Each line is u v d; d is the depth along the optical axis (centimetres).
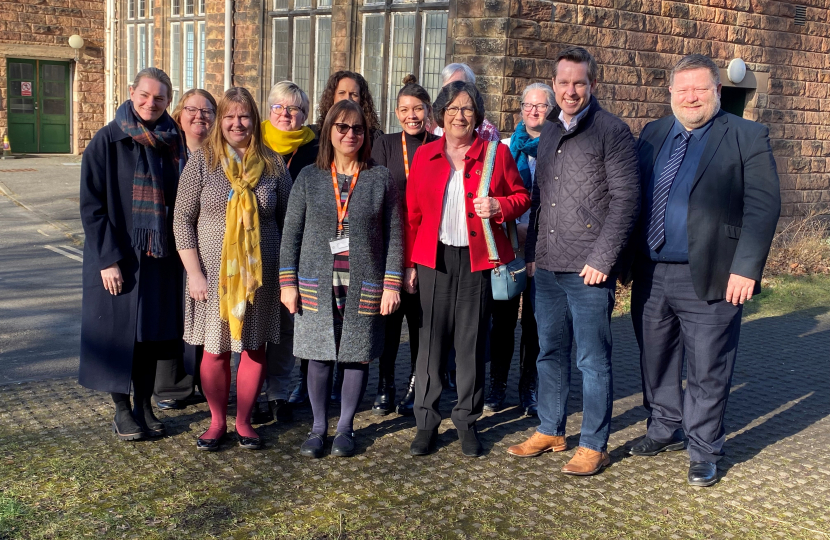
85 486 348
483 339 403
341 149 381
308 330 392
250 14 1090
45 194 1291
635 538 324
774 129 995
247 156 388
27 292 707
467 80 476
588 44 773
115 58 1788
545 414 407
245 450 397
